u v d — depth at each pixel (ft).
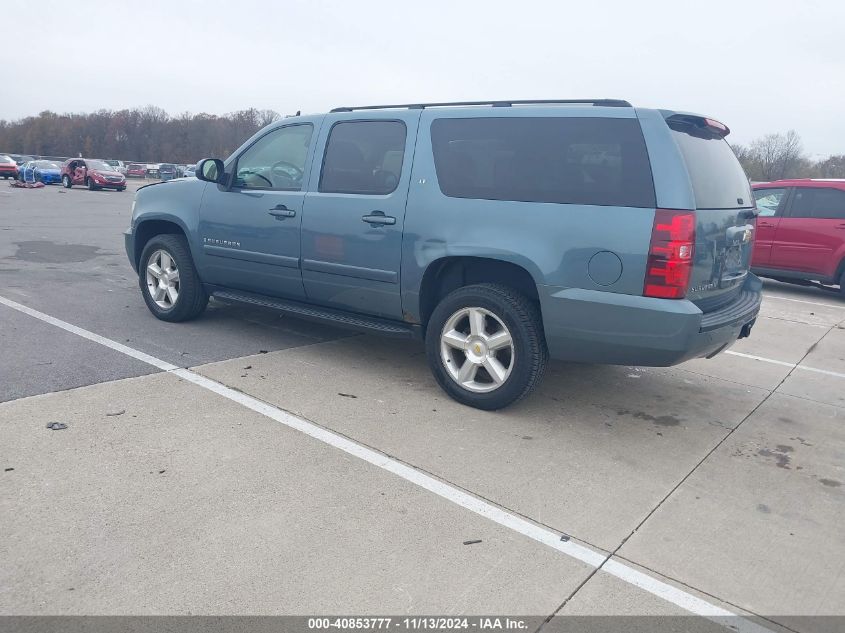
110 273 28.12
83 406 13.28
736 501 11.07
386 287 15.14
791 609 8.41
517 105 14.15
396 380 16.01
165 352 17.11
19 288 24.02
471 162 13.96
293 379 15.64
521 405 14.90
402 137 15.01
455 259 14.29
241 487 10.55
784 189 32.45
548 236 12.81
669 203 11.86
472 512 10.25
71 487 10.25
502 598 8.30
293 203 16.47
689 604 8.41
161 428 12.50
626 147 12.36
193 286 19.36
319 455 11.80
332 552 9.02
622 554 9.38
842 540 10.03
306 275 16.52
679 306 11.90
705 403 15.85
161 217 19.53
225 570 8.52
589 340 12.76
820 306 29.86
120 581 8.23
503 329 13.67
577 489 11.16
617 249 12.17
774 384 17.67
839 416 15.42
